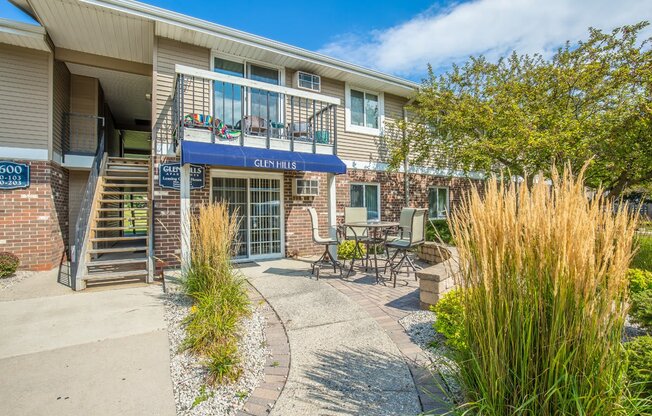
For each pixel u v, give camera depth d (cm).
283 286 674
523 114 955
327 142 1030
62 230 1036
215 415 290
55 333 468
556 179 232
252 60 1020
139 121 1628
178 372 366
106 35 890
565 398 200
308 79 1100
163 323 505
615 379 207
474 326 240
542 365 211
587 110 967
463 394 260
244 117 875
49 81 904
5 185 847
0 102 849
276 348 410
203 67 944
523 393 212
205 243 578
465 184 1517
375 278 741
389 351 391
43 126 895
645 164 910
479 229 237
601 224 213
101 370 370
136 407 304
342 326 467
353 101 1222
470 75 1162
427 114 1162
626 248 203
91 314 543
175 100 839
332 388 319
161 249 855
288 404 297
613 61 932
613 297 205
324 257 805
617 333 205
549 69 1005
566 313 204
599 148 880
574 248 200
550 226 214
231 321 438
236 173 981
